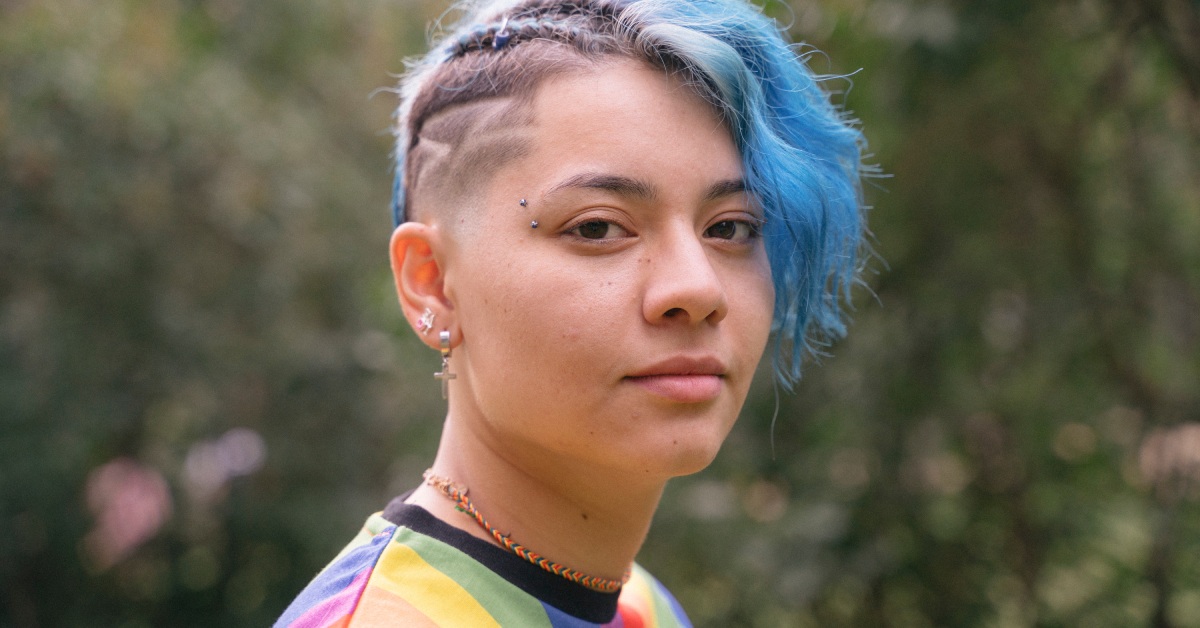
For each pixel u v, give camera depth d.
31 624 5.70
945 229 3.88
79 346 5.44
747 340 1.25
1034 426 3.98
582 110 1.20
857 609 4.26
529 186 1.20
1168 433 3.81
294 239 5.88
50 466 5.22
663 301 1.15
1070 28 3.50
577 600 1.32
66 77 5.21
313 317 6.18
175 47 5.60
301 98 6.32
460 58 1.33
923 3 3.25
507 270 1.20
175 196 5.59
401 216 1.51
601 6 1.30
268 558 6.07
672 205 1.19
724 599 4.38
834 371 4.03
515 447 1.29
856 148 1.49
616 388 1.17
